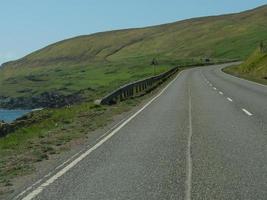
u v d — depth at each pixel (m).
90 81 160.00
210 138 13.82
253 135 14.15
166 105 26.06
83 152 12.38
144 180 8.98
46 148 13.11
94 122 19.75
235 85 43.94
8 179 9.52
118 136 15.10
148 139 14.15
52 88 159.00
